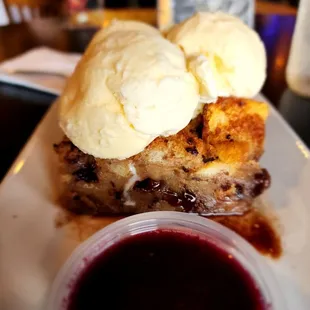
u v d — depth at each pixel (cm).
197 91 12
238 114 14
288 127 18
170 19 27
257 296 11
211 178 14
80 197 14
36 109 20
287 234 13
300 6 20
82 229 14
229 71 13
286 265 12
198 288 11
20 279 12
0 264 12
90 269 11
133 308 10
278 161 16
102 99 12
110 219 14
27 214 14
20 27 30
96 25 30
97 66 12
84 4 31
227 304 10
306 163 16
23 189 15
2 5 36
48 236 13
